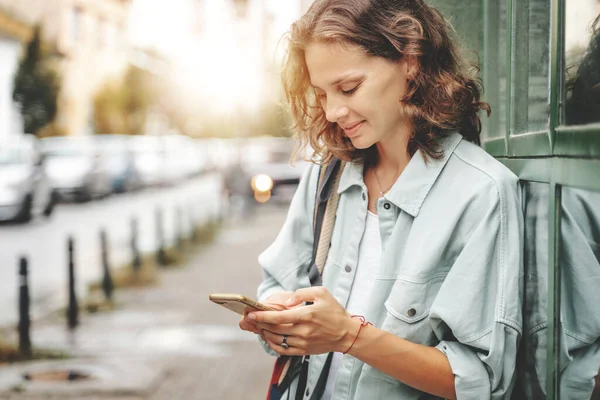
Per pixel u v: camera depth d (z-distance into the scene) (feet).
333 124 5.45
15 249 40.22
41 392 16.29
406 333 4.77
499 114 6.61
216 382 16.93
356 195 5.44
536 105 5.16
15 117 89.04
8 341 20.59
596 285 4.07
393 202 4.99
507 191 4.76
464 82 5.07
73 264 23.24
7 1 88.17
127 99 128.77
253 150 68.28
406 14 4.81
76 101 115.96
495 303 4.64
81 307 26.04
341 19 4.73
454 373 4.57
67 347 20.34
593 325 4.16
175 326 23.13
